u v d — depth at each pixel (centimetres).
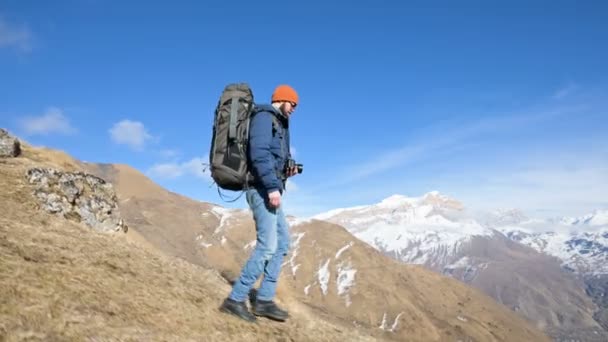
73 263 359
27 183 664
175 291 382
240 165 343
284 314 399
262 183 344
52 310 270
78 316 276
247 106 347
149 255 503
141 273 401
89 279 334
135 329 290
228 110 344
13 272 295
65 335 254
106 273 362
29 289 280
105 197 754
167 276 425
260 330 371
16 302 262
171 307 343
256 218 371
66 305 283
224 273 698
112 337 270
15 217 498
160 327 308
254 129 341
